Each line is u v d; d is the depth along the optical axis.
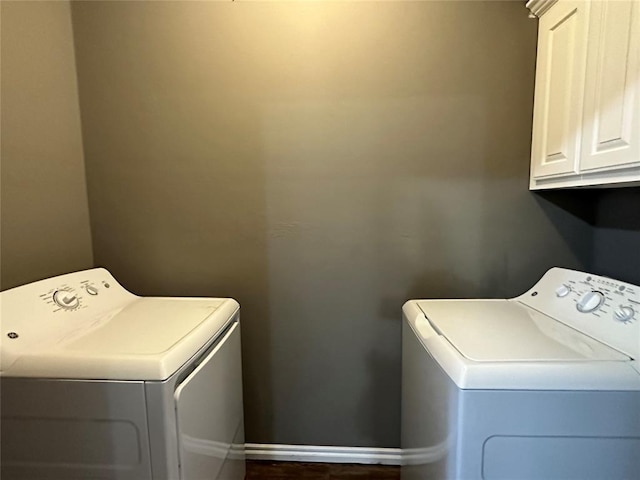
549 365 0.96
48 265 1.58
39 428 1.04
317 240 1.79
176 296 1.85
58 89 1.64
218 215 1.80
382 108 1.70
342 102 1.71
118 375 1.00
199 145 1.77
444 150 1.71
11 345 1.06
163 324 1.29
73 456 1.03
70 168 1.71
